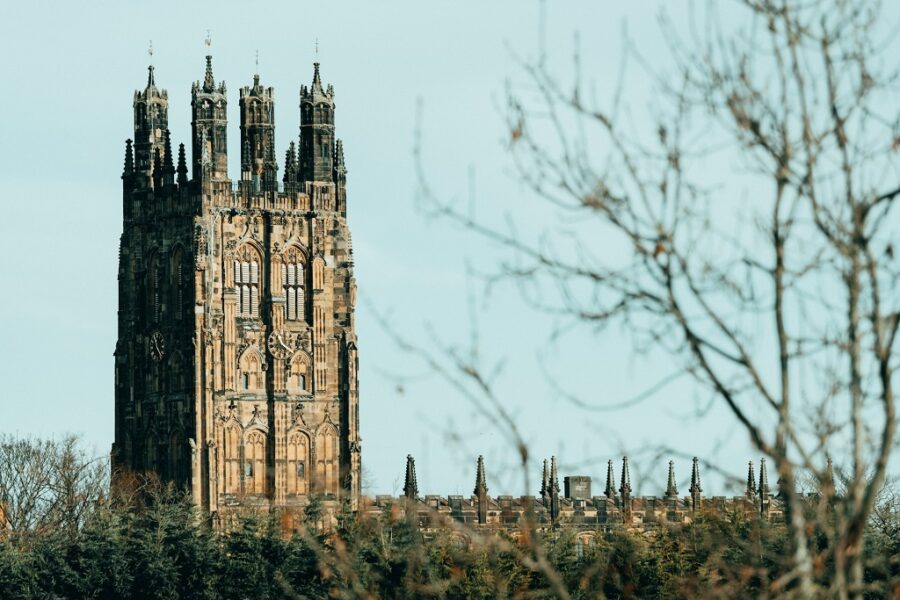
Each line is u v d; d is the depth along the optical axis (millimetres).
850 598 81750
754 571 94000
